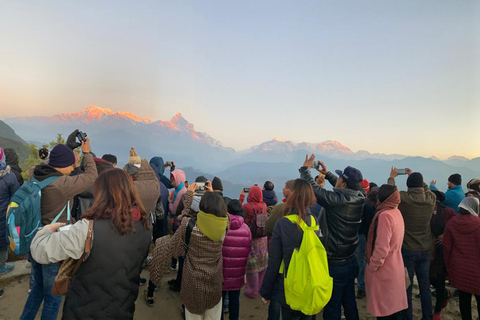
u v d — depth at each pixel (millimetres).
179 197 5223
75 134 3590
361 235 5281
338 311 3531
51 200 3012
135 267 2133
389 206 3559
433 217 4797
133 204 2205
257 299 5195
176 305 4500
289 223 3037
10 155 5145
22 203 2797
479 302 4000
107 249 1983
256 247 5137
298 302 2891
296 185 3141
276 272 3098
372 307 3553
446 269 4523
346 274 3496
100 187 2123
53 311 2961
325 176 4234
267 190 5777
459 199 5551
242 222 3869
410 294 4141
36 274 3010
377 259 3389
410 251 4086
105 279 1978
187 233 2949
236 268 3773
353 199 3447
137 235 2150
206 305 2992
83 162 3436
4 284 4621
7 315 3887
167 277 5418
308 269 2852
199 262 2963
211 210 2900
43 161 4004
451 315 4945
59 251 1868
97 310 1962
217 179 4664
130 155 4383
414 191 4051
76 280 1992
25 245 2832
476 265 3928
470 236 3961
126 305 2066
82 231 1929
